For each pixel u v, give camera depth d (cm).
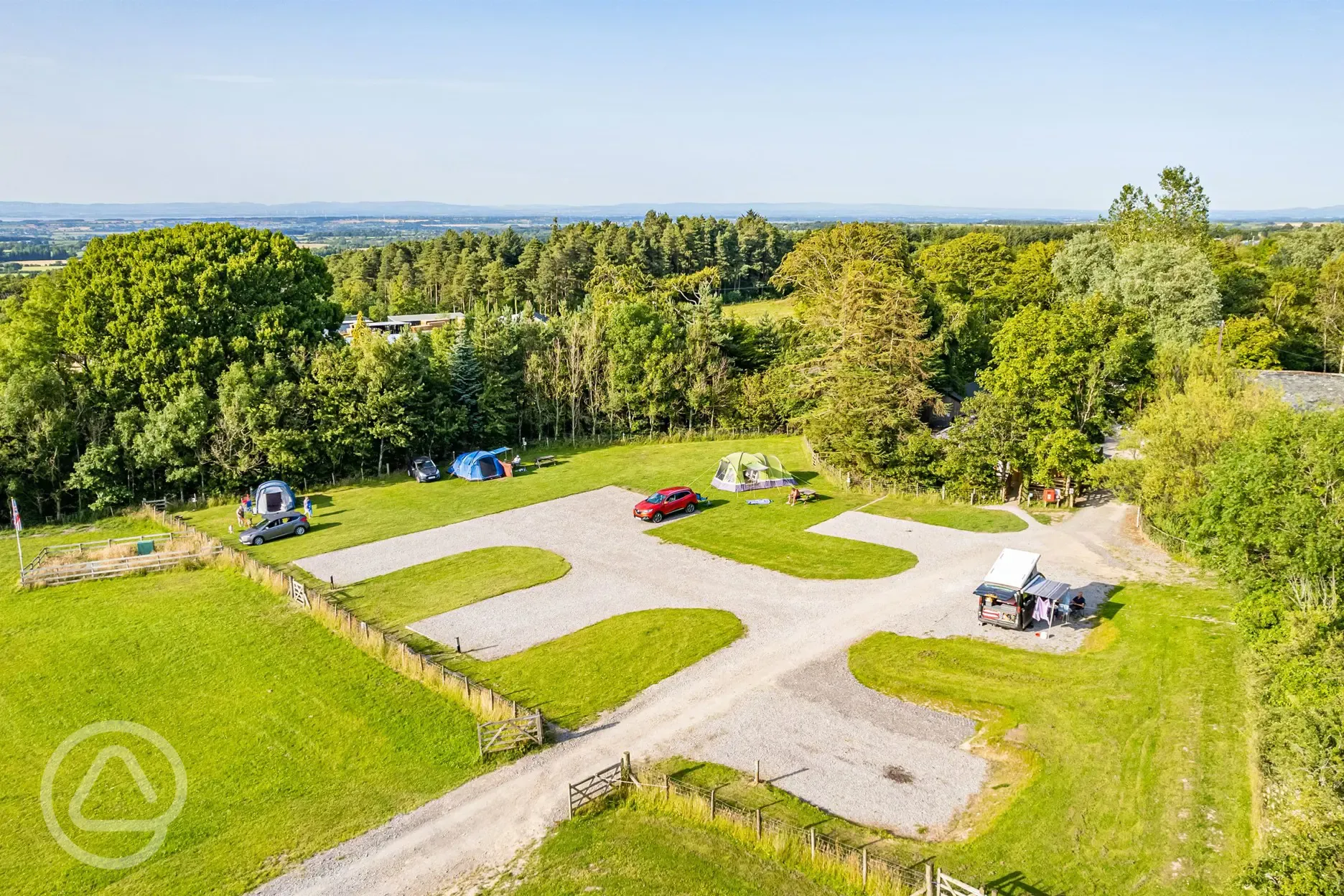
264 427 5334
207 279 5497
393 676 2834
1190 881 1717
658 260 14462
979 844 1877
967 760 2228
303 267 6138
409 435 5884
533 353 6881
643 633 3097
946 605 3262
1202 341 6197
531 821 2048
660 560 3959
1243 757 2120
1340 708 1873
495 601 3494
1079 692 2531
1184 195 8806
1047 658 2770
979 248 10119
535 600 3488
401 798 2162
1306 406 4106
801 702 2562
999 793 2073
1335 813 1612
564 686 2727
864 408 5172
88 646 3127
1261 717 2083
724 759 2273
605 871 1859
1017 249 15062
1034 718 2405
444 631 3200
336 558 4119
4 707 2688
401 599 3541
